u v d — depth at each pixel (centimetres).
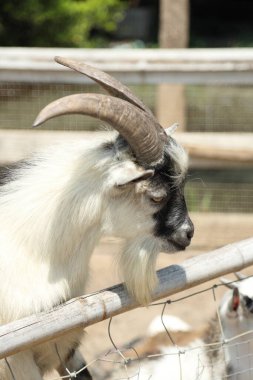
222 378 585
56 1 1933
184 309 901
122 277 498
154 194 482
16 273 485
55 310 407
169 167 484
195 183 1258
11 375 489
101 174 482
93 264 1002
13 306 480
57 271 492
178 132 1113
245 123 1541
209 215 1152
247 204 1251
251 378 582
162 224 493
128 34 2622
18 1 1895
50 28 1969
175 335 680
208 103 1590
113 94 462
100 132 521
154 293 443
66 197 485
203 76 1038
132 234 492
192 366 601
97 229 495
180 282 444
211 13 2894
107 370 713
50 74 1048
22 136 1064
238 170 1264
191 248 1098
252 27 2825
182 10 1251
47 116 400
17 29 1952
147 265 492
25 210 492
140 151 464
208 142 1084
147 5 2730
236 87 1708
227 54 1030
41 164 507
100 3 2058
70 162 495
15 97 1280
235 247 452
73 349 539
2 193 509
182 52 1036
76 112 421
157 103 1197
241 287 578
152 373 608
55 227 486
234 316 578
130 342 765
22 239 490
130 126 447
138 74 1037
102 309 416
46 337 396
